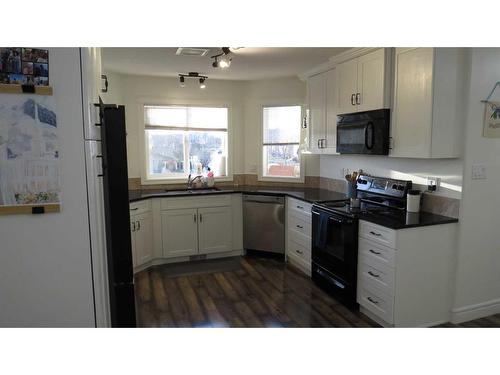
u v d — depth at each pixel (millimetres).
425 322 2854
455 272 2898
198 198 4535
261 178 5250
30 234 1439
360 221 3033
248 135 5266
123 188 1837
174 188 4977
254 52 3523
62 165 1436
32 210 1421
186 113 5039
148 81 4793
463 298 2941
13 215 1415
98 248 1529
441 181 2990
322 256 3596
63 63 1398
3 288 1442
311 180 4945
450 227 2836
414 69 2795
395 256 2668
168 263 4543
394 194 3354
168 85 4883
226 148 5270
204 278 4016
